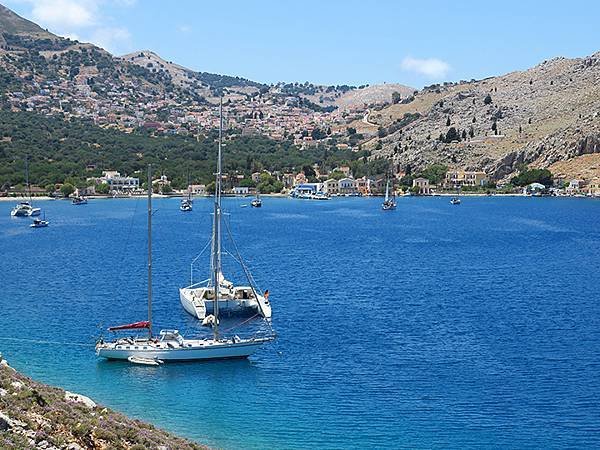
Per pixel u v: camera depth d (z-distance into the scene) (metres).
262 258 170.25
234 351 77.00
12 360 76.44
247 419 61.38
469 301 113.81
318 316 100.88
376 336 89.00
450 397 67.00
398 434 58.81
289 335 88.94
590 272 148.00
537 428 60.16
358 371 74.38
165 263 159.25
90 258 166.75
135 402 64.69
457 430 59.72
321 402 65.50
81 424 44.00
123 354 75.56
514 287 128.25
